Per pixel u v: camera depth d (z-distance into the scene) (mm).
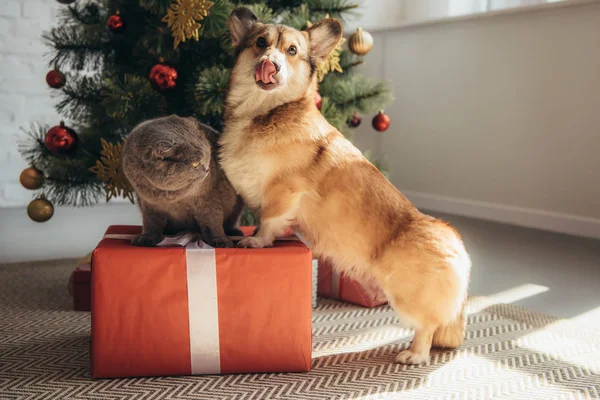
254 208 1838
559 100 3869
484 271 2957
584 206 3809
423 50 4793
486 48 4297
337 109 2738
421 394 1583
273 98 1731
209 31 2320
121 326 1604
